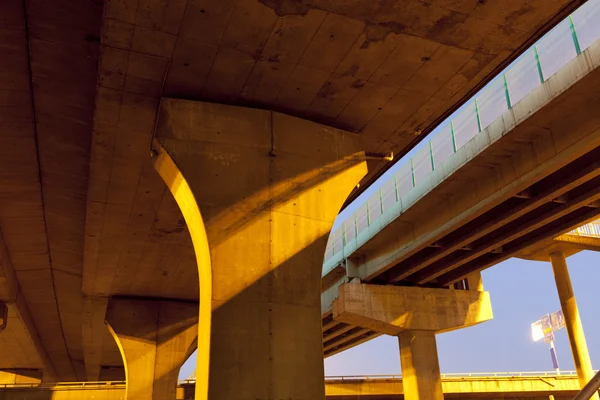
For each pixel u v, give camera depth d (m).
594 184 20.14
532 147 18.97
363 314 29.94
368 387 38.81
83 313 32.47
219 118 12.26
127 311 28.70
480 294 32.41
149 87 12.05
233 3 9.90
